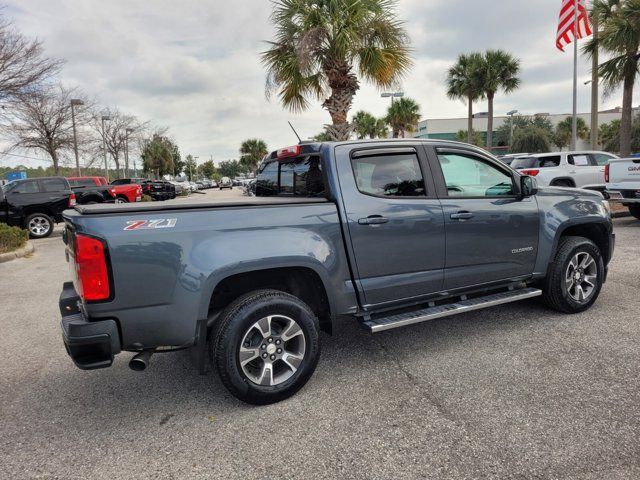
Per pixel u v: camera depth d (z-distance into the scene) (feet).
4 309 18.98
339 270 11.02
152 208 9.27
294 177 13.19
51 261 30.22
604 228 15.97
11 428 9.71
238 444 8.83
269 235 10.11
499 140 228.22
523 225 13.89
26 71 50.90
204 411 10.16
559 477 7.48
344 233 11.06
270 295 10.15
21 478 8.00
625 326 13.97
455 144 13.17
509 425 9.02
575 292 15.21
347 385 11.05
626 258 23.08
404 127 122.93
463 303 13.01
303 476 7.80
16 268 28.25
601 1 54.24
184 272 9.29
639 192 30.55
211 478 7.85
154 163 169.48
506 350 12.62
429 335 14.07
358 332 14.60
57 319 17.40
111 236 8.77
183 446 8.84
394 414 9.64
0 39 49.62
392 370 11.75
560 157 42.55
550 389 10.34
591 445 8.25
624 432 8.59
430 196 12.37
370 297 11.57
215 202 10.04
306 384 11.18
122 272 8.84
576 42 55.77
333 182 11.17
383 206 11.58
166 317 9.26
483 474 7.64
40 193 43.09
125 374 12.26
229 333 9.64
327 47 35.09
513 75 97.30
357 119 135.85
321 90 39.52
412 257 11.98
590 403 9.66
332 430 9.16
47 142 78.18
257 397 10.02
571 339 13.14
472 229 12.87
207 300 9.49
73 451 8.80
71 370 12.65
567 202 15.05
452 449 8.35
